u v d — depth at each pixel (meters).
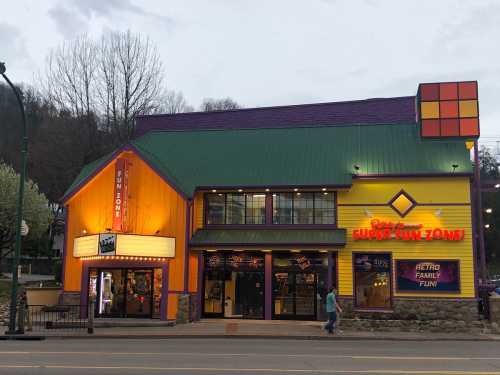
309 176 26.20
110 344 18.00
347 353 15.59
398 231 25.23
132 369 11.91
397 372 11.78
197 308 25.45
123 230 25.42
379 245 25.39
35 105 63.31
